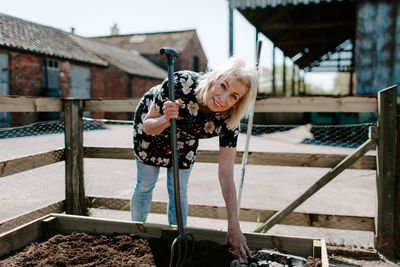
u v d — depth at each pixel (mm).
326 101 2635
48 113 11633
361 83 8961
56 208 2938
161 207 2971
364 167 2611
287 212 2676
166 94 1829
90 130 9805
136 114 2209
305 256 1761
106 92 17953
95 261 1695
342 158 2631
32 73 12281
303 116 12750
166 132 2020
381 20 8656
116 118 15984
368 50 8836
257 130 10773
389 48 8609
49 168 5484
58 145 6414
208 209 2875
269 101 2730
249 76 1615
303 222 2707
